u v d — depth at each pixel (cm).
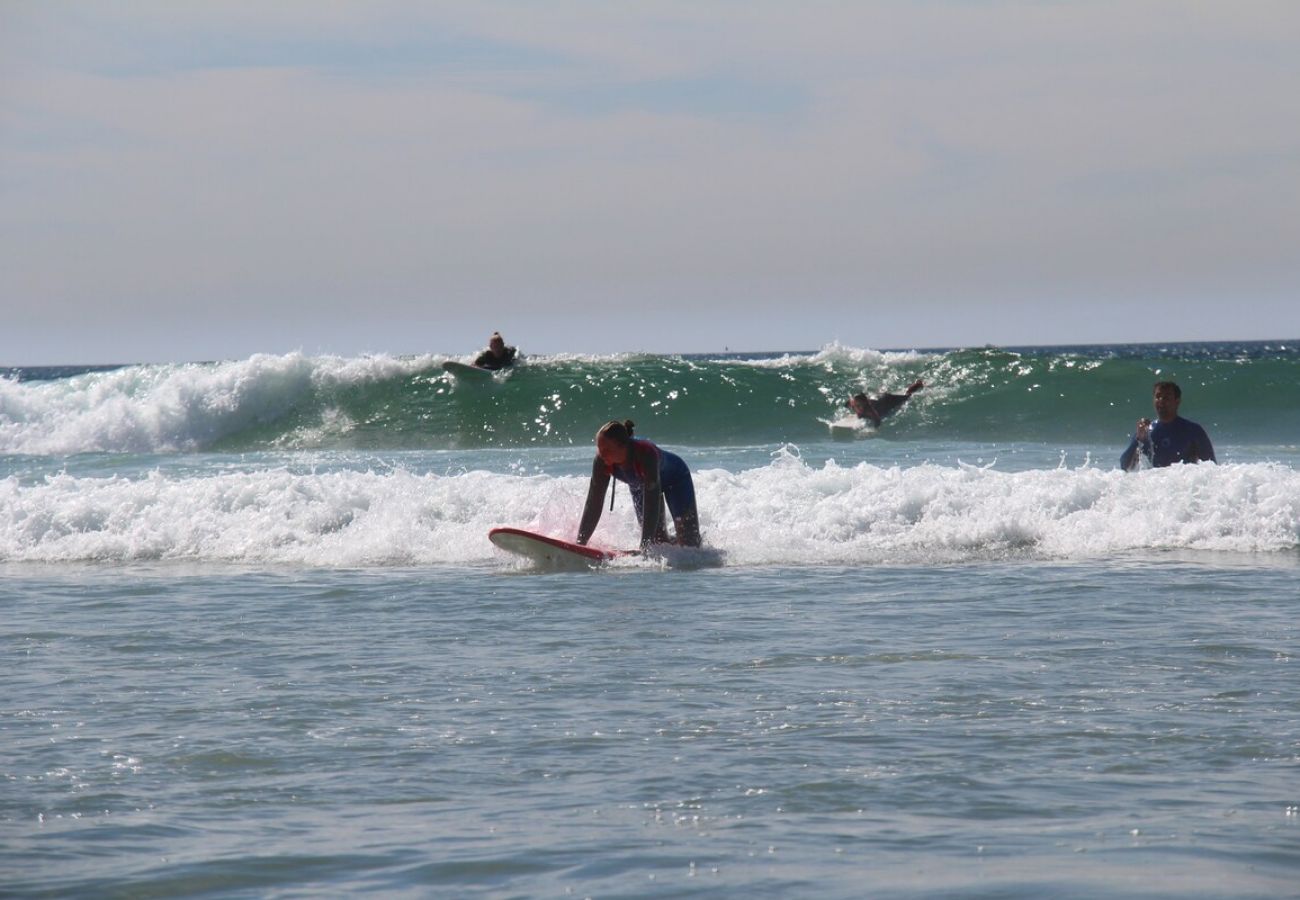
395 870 1278
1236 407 8175
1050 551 3791
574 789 1561
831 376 8762
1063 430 7988
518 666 2298
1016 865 1249
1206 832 1342
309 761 1700
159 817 1466
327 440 8306
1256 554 3659
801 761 1658
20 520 4328
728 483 4538
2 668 2341
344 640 2588
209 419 8444
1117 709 1905
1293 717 1836
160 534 4172
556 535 4156
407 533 4116
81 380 8794
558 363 9081
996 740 1742
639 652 2411
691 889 1208
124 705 2030
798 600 3006
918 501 4159
